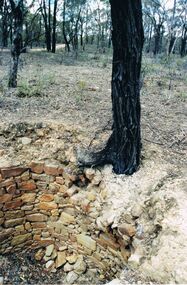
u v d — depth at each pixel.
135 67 4.24
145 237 3.86
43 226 5.67
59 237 5.58
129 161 4.79
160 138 5.83
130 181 4.73
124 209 4.38
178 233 3.50
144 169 4.86
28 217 5.59
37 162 5.41
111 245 4.56
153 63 15.98
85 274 5.02
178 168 4.88
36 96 7.72
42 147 5.69
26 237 5.67
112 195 4.66
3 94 7.66
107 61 16.84
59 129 5.91
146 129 6.18
